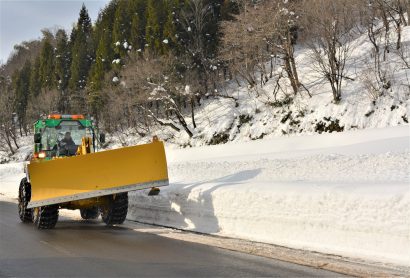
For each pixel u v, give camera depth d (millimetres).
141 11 54250
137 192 11711
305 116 31109
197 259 6484
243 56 39062
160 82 39688
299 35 40562
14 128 65062
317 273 5559
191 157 28953
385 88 27844
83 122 11602
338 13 31734
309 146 23688
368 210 6641
